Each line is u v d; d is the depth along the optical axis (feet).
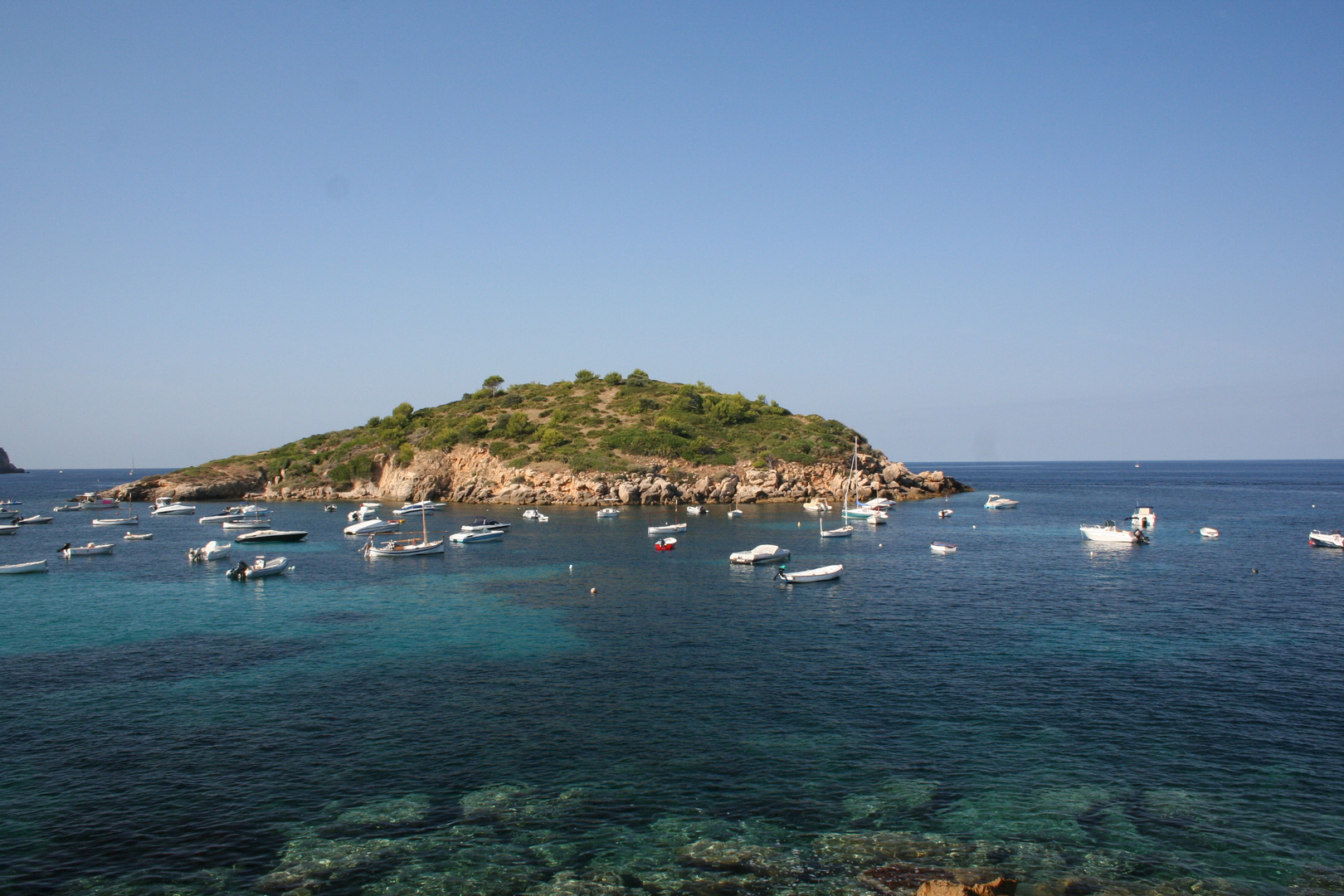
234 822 77.66
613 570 228.63
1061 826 76.38
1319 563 235.40
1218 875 68.54
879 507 415.44
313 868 69.97
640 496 445.78
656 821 77.82
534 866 70.23
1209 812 78.89
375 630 153.79
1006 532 329.52
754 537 312.71
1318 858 70.95
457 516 402.11
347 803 81.35
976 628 151.84
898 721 102.32
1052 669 124.36
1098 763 89.71
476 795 82.99
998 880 65.36
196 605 181.06
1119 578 209.56
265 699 111.86
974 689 114.52
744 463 478.18
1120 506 472.85
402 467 508.94
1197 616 161.48
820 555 259.19
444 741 96.48
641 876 68.80
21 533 354.33
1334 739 96.07
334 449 563.89
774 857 71.51
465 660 131.03
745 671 123.85
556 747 94.58
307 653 136.67
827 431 534.37
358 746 95.25
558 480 452.76
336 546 296.51
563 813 79.25
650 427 508.53
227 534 347.97
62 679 121.90
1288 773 87.10
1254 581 204.74
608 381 654.94
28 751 94.17
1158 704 108.37
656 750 93.56
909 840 74.33
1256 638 143.23
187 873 69.10
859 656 132.05
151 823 77.46
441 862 70.85
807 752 92.99
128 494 534.78
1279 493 614.75
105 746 95.55
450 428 521.65
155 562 257.14
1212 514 416.46
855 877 68.64
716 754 92.43
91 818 78.38
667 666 126.93
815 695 112.27
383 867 70.13
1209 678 119.44
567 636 146.92
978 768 88.63
